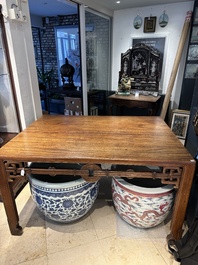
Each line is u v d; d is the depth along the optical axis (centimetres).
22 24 168
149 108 285
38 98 202
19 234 139
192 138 177
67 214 132
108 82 372
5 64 169
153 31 306
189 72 286
